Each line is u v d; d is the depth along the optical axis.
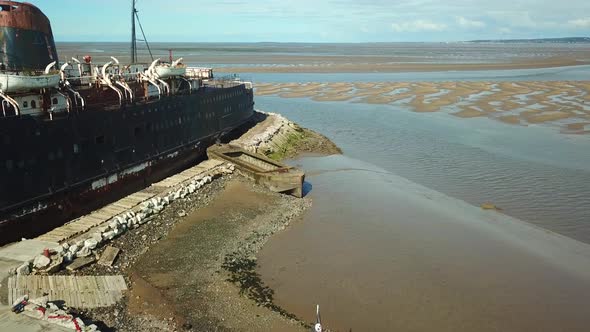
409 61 191.62
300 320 21.14
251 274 24.84
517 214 34.25
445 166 45.53
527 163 46.19
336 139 56.25
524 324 21.72
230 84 54.28
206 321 20.39
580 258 27.98
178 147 39.41
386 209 34.50
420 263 26.70
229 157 41.16
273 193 36.88
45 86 25.75
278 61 185.62
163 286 22.80
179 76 40.47
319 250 27.91
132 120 32.75
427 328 21.17
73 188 27.80
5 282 19.77
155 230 28.23
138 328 19.33
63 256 22.59
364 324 21.22
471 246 28.95
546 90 91.31
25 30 29.55
